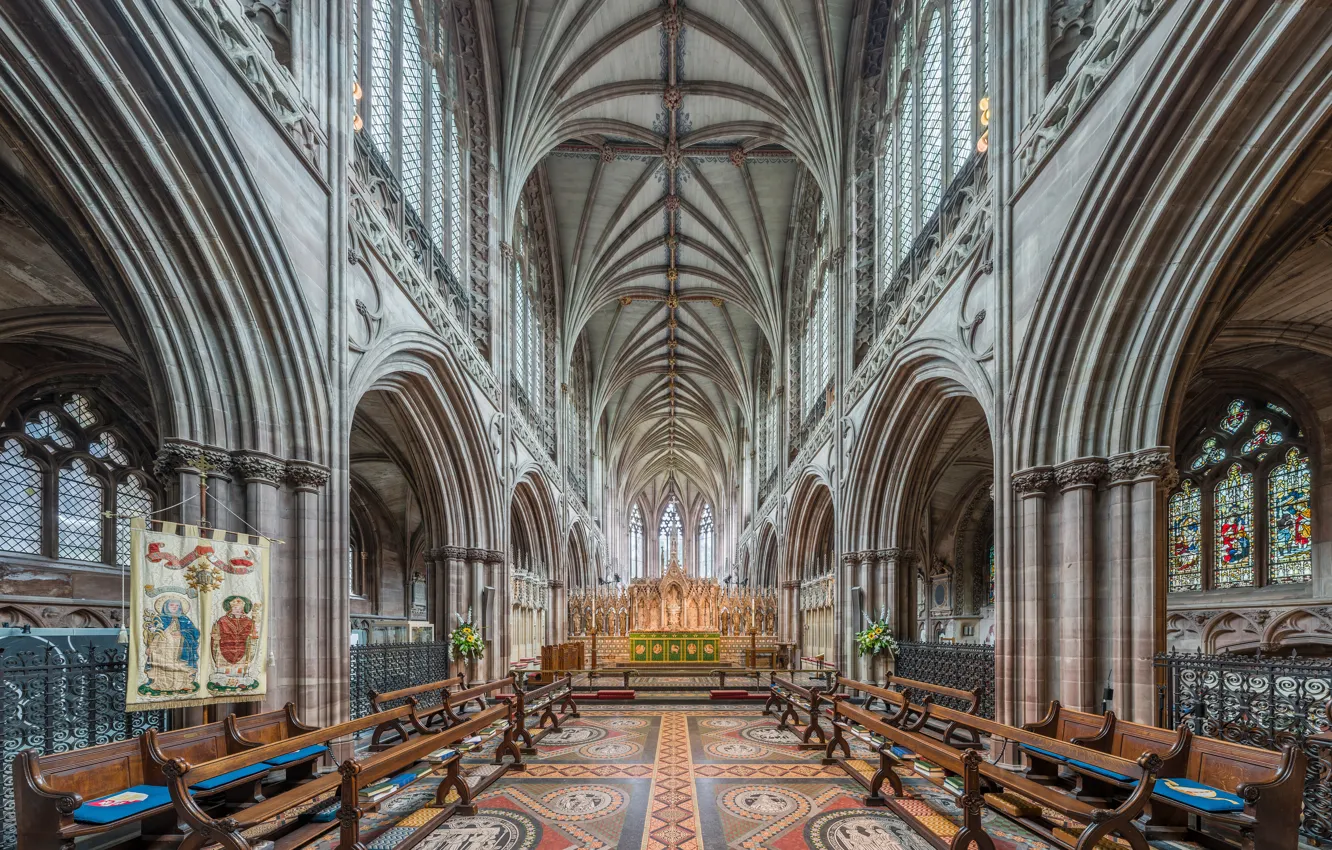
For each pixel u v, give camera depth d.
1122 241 7.22
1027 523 8.30
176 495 6.96
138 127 6.15
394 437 15.89
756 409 35.38
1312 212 7.08
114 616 13.31
